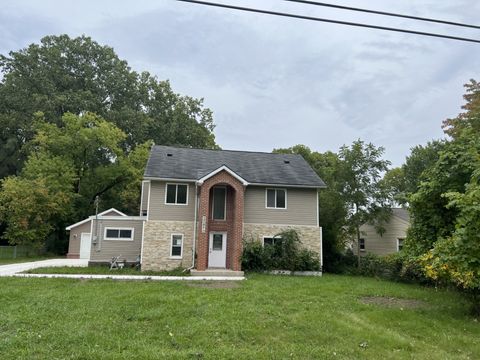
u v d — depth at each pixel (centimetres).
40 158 3534
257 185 2244
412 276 1889
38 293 1224
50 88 4278
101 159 4247
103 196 4172
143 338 770
